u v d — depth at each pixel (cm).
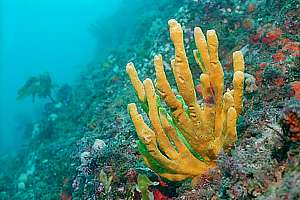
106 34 326
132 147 75
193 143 49
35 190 128
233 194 44
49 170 132
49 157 145
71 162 112
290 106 38
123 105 122
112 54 212
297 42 77
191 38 130
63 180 112
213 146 49
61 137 158
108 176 69
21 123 330
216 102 49
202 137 48
